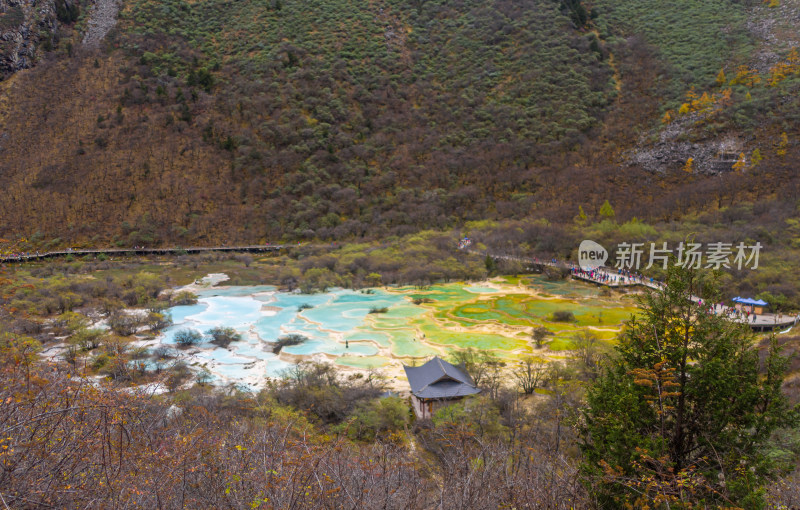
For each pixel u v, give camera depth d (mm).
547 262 91562
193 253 110375
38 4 162250
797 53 138250
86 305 67812
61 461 8141
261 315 68500
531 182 127312
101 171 125875
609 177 120188
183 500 8203
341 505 9281
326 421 34344
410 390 40875
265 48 170500
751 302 55656
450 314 66438
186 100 146125
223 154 134750
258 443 11016
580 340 48781
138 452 9797
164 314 65750
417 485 10805
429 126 153500
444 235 106250
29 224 111562
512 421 29797
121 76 150375
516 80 163875
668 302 14055
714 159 115625
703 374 13055
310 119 147750
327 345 54812
